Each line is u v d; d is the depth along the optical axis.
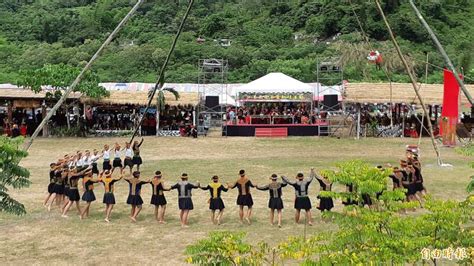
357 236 7.19
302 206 13.55
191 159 25.41
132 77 58.56
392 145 30.77
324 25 71.06
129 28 74.31
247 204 13.71
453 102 25.86
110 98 36.38
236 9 82.12
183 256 11.11
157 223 13.85
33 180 19.70
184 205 13.46
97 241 12.23
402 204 7.85
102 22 75.88
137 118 37.31
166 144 31.53
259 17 79.81
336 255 7.06
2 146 10.12
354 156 26.23
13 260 10.89
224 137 35.62
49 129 35.31
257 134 36.16
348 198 8.04
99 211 15.15
